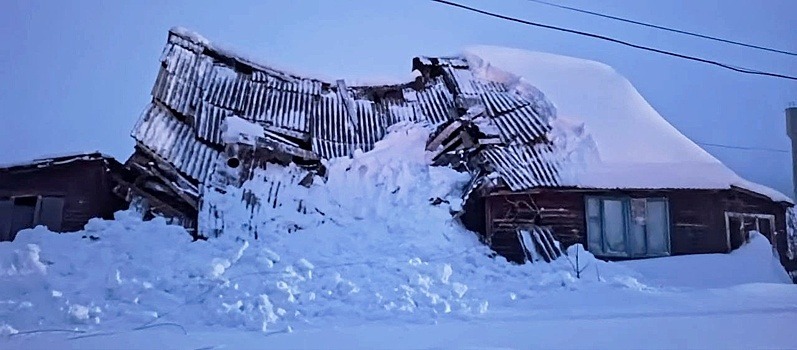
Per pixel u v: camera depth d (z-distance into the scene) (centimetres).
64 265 1527
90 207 1984
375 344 1000
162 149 2002
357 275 1535
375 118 2302
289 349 966
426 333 1098
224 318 1219
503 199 1984
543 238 1936
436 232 1870
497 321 1217
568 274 1702
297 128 2170
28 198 1969
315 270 1538
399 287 1455
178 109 2112
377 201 1942
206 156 2033
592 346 954
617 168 2067
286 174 2041
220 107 2162
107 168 2014
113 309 1278
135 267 1495
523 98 2280
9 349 991
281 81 2347
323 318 1268
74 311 1237
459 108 2220
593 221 2003
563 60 2583
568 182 1994
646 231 2017
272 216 1884
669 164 2109
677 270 1864
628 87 2502
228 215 1870
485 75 2422
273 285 1376
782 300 1477
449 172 2059
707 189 2044
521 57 2547
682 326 1127
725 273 1853
